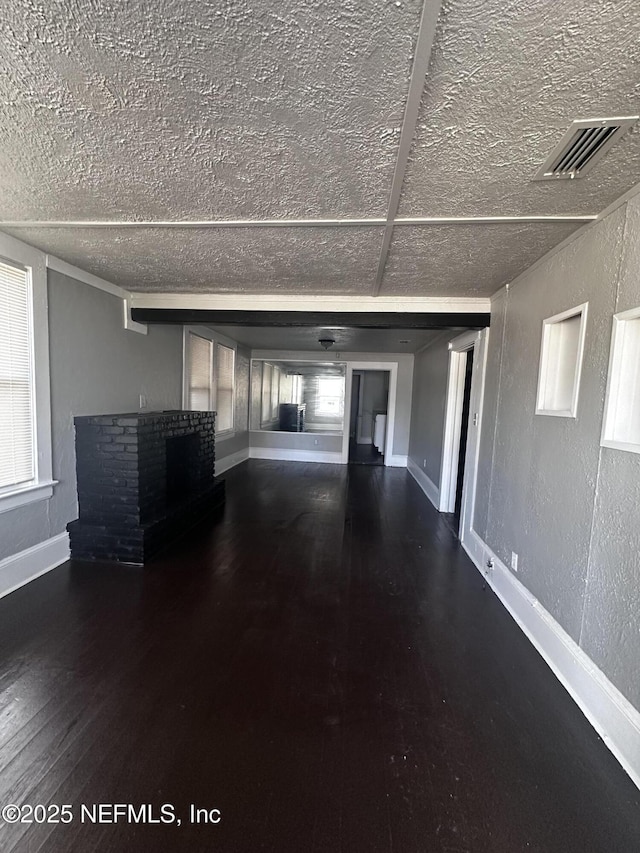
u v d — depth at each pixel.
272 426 9.07
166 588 2.67
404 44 0.93
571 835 1.22
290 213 1.85
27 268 2.50
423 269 2.58
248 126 1.25
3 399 2.43
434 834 1.21
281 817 1.25
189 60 1.00
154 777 1.36
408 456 7.55
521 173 1.45
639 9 0.83
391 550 3.51
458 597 2.70
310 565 3.13
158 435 3.38
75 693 1.72
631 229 1.56
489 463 3.08
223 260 2.56
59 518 2.95
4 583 2.51
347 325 3.47
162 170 1.52
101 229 2.12
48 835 1.18
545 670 1.98
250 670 1.90
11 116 1.21
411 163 1.41
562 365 2.19
